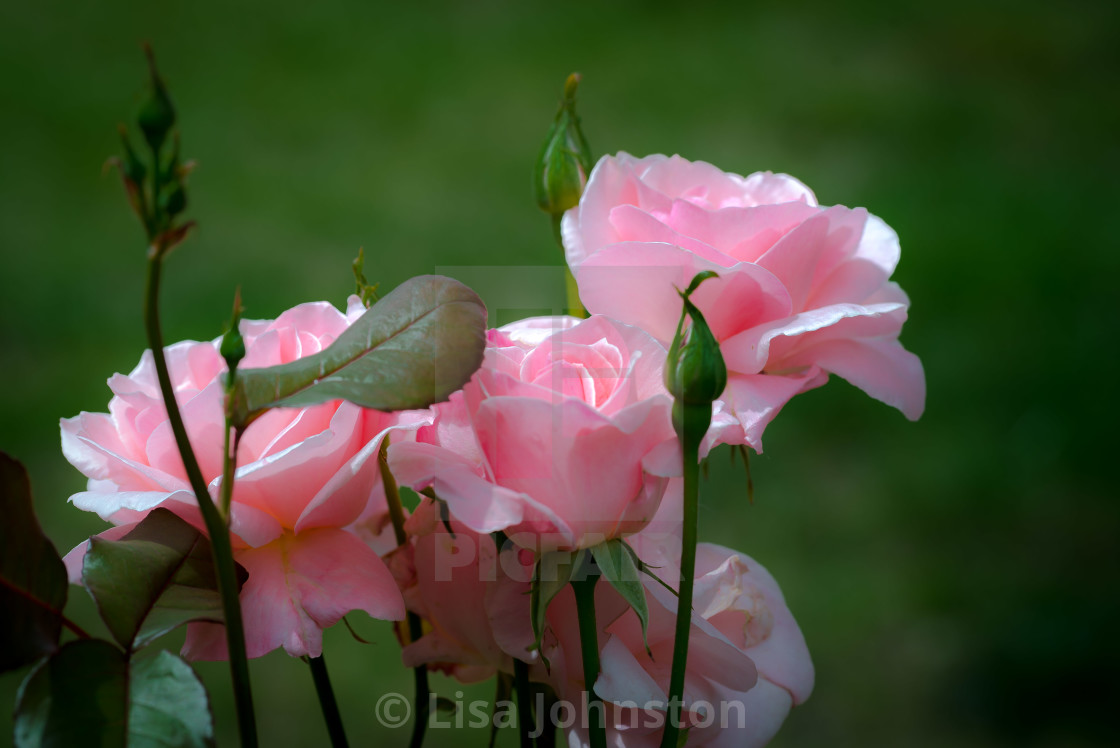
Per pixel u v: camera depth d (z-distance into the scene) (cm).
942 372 362
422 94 580
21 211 464
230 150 517
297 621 85
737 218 90
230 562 80
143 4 679
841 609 272
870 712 244
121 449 88
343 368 82
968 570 285
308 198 473
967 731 239
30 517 82
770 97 577
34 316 385
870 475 321
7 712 235
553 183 93
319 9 685
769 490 314
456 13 689
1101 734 236
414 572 89
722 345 89
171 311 386
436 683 210
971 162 510
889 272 93
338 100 572
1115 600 271
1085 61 625
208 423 86
